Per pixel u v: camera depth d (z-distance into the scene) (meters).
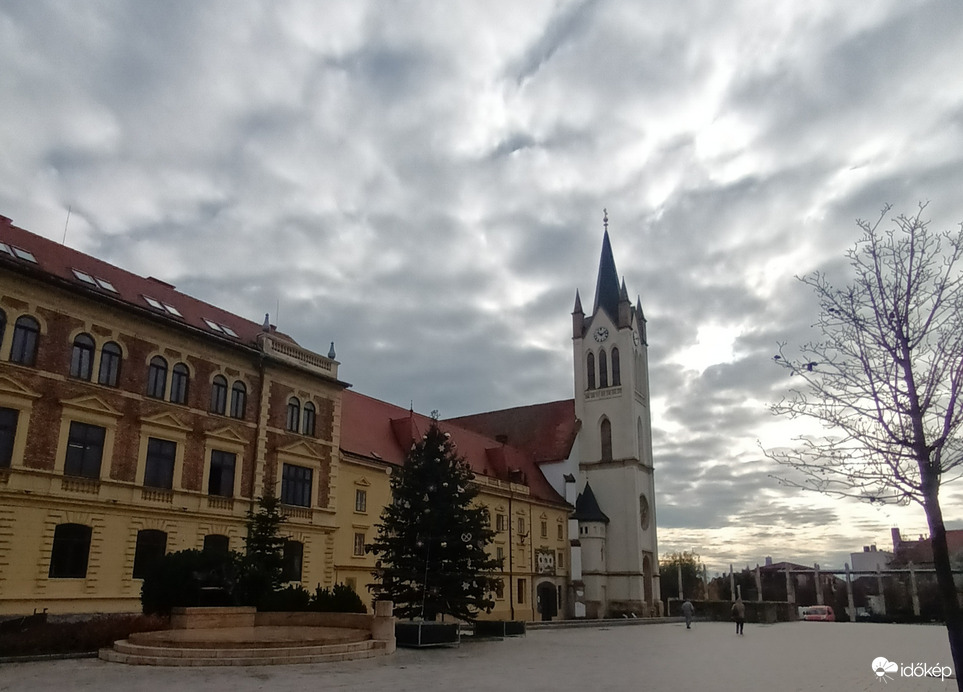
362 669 20.44
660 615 80.88
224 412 38.00
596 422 83.81
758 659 26.55
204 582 27.77
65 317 31.05
